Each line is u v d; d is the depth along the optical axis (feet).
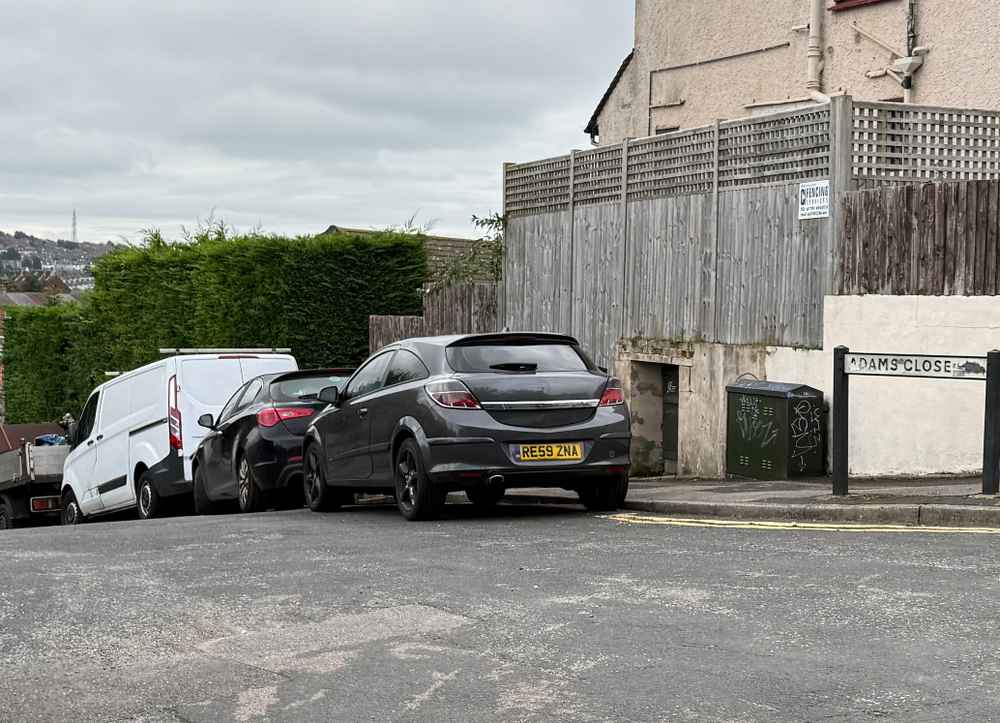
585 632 20.48
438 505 36.83
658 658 18.70
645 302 55.26
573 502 41.73
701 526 32.83
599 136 81.25
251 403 48.80
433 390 36.24
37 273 483.92
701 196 51.39
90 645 20.85
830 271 44.34
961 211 40.29
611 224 57.82
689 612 21.62
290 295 77.00
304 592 24.80
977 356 32.96
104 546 33.76
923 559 25.68
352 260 77.56
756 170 48.34
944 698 16.33
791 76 64.95
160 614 23.20
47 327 109.19
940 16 56.49
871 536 29.27
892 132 44.34
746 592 23.07
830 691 16.78
